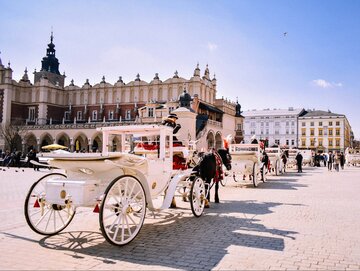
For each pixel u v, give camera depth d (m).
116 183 5.60
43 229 6.83
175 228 7.20
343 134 95.06
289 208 9.94
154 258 5.19
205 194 9.66
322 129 97.12
